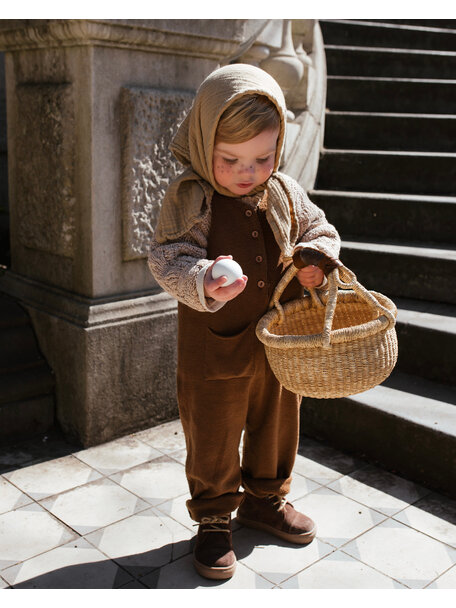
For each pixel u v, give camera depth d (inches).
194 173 78.5
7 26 113.6
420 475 108.8
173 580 83.9
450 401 117.0
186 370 83.0
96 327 114.0
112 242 115.5
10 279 132.8
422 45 227.6
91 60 105.3
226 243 78.7
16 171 125.4
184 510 99.6
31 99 117.3
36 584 82.5
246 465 92.9
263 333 74.7
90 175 109.7
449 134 186.9
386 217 162.6
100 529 94.3
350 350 71.2
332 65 209.2
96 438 119.0
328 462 114.7
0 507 99.2
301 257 75.4
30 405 120.6
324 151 182.4
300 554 89.6
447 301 140.3
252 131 71.0
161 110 114.8
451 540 92.9
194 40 116.0
